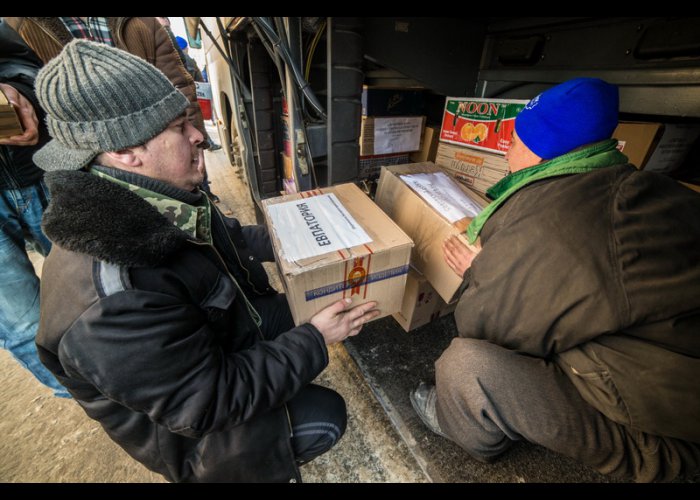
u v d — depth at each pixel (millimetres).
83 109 462
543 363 661
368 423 1000
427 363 1167
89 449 962
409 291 1084
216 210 787
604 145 642
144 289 468
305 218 845
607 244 521
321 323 715
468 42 1264
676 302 493
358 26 960
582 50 1018
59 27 1045
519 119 733
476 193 1067
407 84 1599
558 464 877
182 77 1608
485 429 713
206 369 503
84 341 427
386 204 1121
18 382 1177
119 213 460
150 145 537
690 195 565
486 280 648
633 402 545
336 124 1082
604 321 522
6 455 953
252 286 928
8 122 735
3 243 917
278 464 669
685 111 827
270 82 1790
